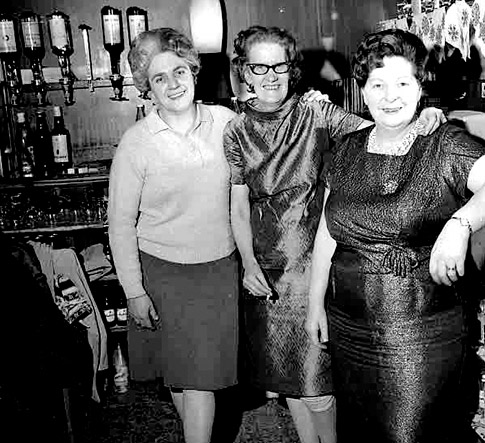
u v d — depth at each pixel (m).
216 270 2.00
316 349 1.93
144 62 1.87
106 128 3.21
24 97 3.16
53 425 2.51
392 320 1.50
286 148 1.85
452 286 1.52
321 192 1.89
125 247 1.97
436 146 1.43
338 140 1.74
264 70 1.78
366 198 1.50
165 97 1.87
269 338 1.97
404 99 1.46
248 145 1.88
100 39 3.14
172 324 2.00
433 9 2.06
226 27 3.17
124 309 3.00
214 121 1.96
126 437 2.49
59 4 3.09
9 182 2.87
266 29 1.80
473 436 1.83
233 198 1.96
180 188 1.91
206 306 1.99
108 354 2.92
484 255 1.76
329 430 2.04
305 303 1.92
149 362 2.11
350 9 3.19
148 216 1.98
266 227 1.91
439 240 1.34
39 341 2.03
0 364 1.96
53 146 3.04
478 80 2.03
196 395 2.04
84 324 2.61
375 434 1.58
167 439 2.47
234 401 2.71
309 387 1.95
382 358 1.52
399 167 1.47
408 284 1.48
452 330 1.51
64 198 3.12
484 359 1.82
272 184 1.88
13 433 2.16
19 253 2.27
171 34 1.88
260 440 2.43
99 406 2.73
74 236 3.22
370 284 1.51
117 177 1.94
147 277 2.01
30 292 2.08
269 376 2.00
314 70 3.21
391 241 1.47
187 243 1.96
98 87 3.14
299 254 1.90
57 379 2.08
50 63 3.15
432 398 1.51
